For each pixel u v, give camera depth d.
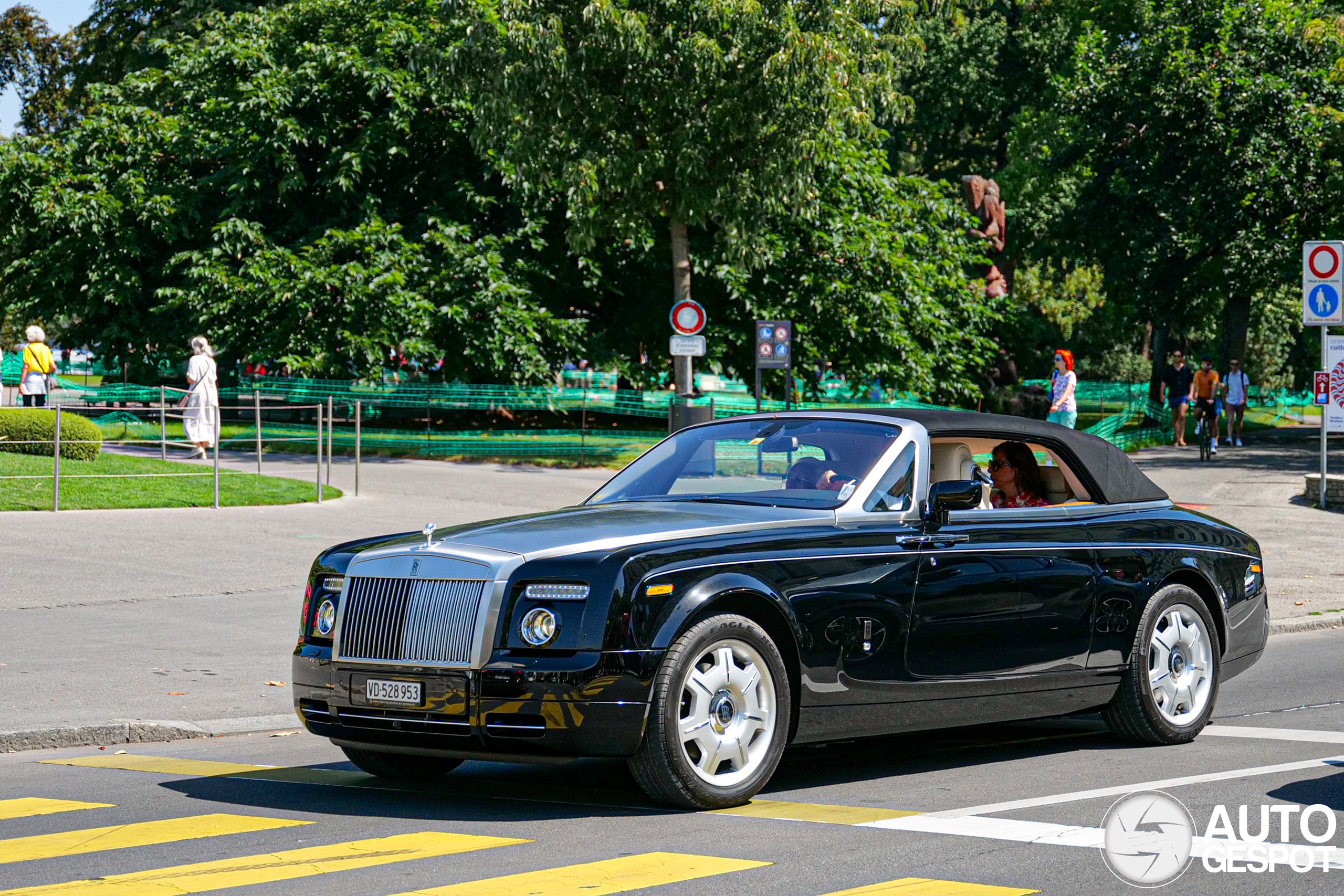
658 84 25.25
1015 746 8.12
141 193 33.56
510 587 6.09
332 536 17.05
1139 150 42.16
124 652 10.80
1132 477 8.37
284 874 5.23
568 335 31.97
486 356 30.75
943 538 7.11
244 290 30.69
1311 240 40.81
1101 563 7.74
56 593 13.09
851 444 7.37
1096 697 7.79
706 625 6.16
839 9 25.59
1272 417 52.47
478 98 26.05
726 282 32.53
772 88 24.66
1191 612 8.19
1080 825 6.02
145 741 8.50
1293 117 39.66
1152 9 43.38
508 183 31.62
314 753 8.13
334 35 34.75
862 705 6.75
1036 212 54.34
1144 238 40.94
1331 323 20.98
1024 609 7.35
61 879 5.20
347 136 33.81
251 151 33.28
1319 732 8.41
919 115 58.53
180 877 5.20
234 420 31.94
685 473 7.61
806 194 26.78
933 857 5.46
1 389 35.44
